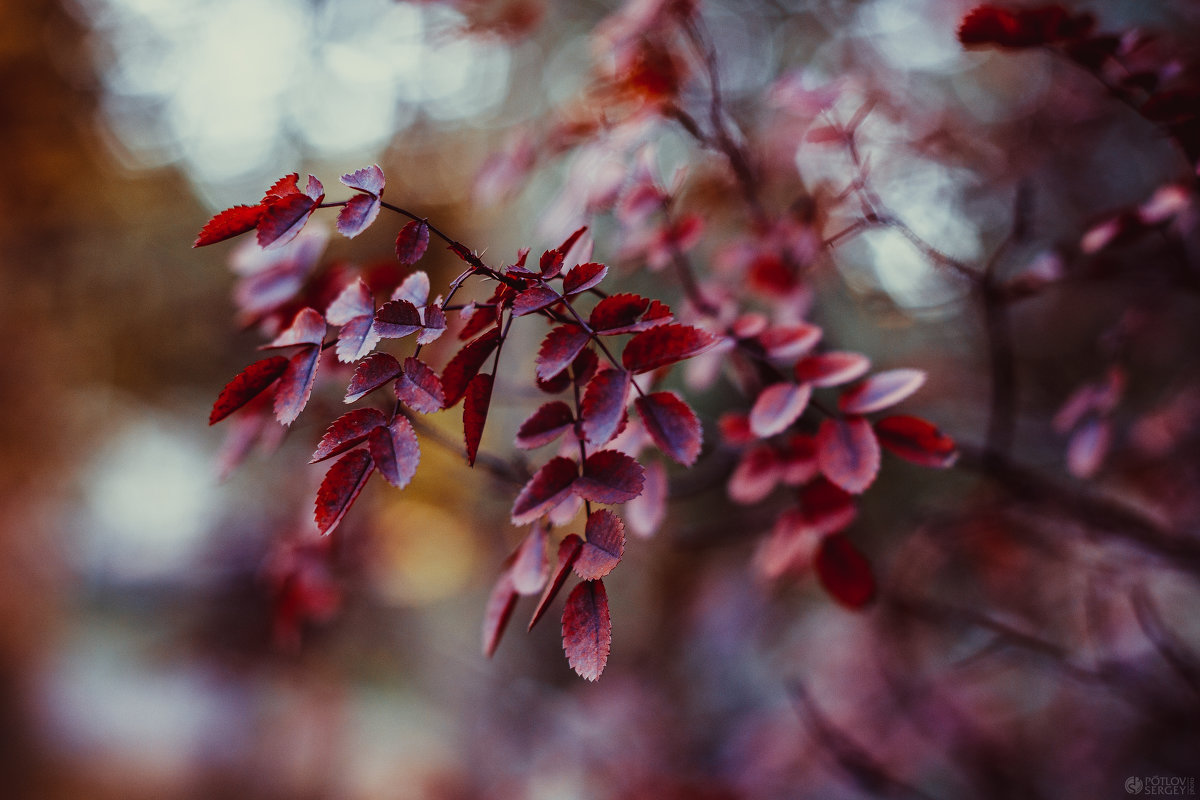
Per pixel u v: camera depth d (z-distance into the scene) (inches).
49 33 163.8
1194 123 33.8
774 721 108.2
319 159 125.4
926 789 86.6
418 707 217.2
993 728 89.9
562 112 55.3
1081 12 32.8
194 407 216.5
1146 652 87.8
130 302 191.8
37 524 228.1
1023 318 102.8
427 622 217.2
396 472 22.0
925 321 98.7
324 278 38.8
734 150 50.3
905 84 81.3
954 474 107.9
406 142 93.8
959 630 84.0
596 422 21.6
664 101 48.4
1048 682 99.1
